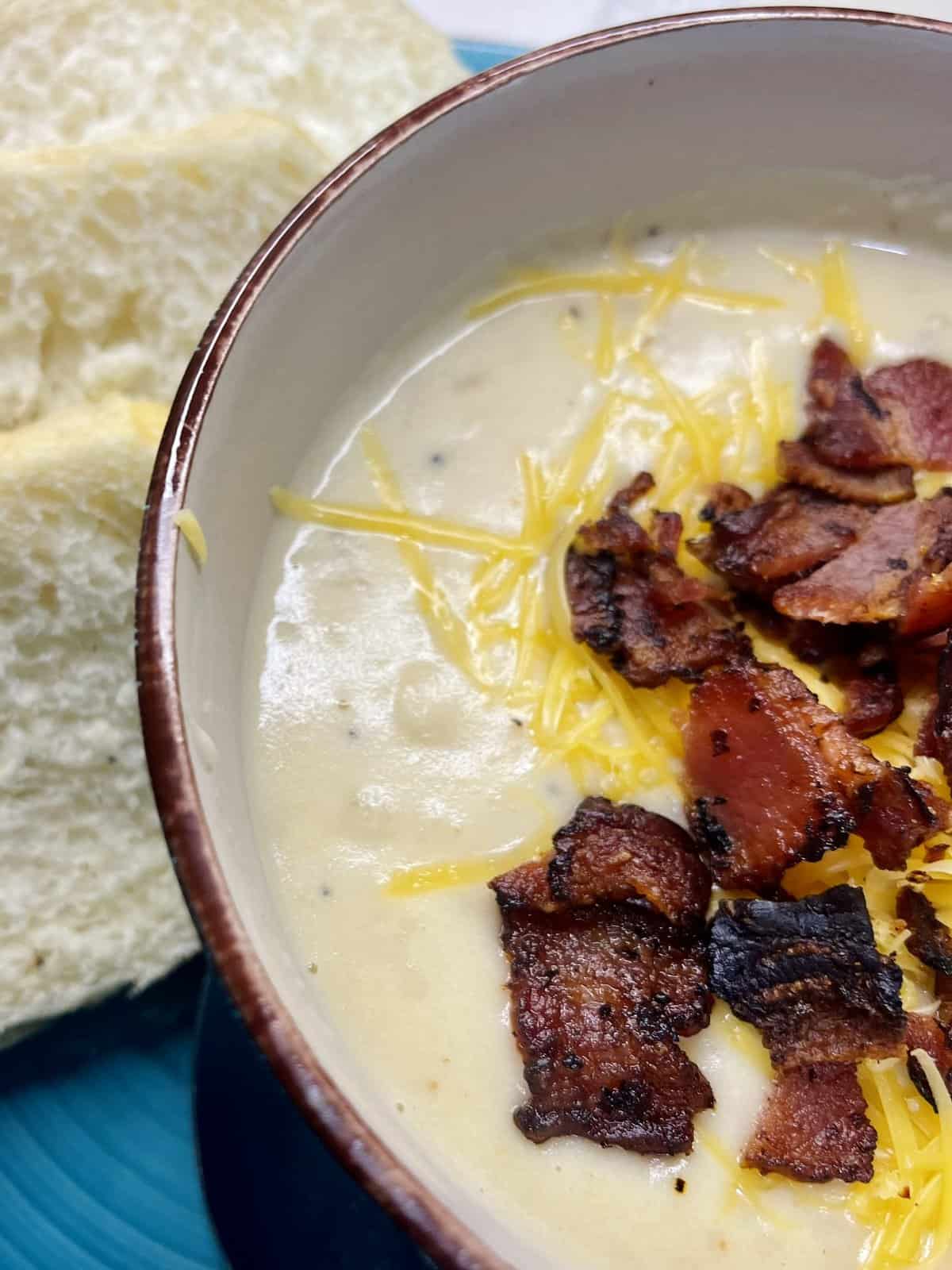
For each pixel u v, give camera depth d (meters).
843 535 0.26
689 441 0.27
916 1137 0.23
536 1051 0.23
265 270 0.24
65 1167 0.26
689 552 0.26
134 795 0.28
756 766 0.24
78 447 0.27
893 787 0.24
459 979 0.24
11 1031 0.27
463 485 0.27
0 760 0.27
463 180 0.26
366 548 0.26
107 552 0.28
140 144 0.29
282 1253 0.25
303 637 0.26
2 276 0.28
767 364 0.28
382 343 0.28
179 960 0.28
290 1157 0.26
